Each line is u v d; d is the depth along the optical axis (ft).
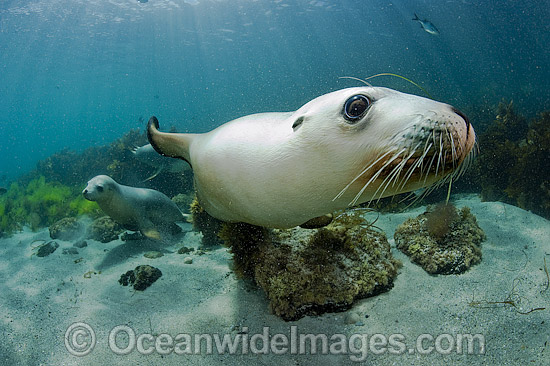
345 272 11.78
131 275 15.47
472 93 83.25
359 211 13.33
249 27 147.74
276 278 11.33
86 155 49.80
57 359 10.15
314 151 7.28
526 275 12.20
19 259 19.85
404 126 6.39
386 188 7.20
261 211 8.58
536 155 23.29
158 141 12.05
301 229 13.67
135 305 13.14
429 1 123.85
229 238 12.60
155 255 18.58
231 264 15.88
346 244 12.53
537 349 8.59
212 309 12.01
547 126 24.27
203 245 19.66
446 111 6.41
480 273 12.82
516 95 70.03
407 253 14.69
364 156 6.87
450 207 14.97
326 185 7.47
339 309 11.11
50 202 29.48
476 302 10.93
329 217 10.48
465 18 156.97
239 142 8.46
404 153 6.33
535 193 22.84
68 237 23.17
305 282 11.19
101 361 9.82
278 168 7.70
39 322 12.44
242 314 11.46
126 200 20.84
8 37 113.29
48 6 88.07
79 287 15.40
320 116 7.30
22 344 11.07
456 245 13.73
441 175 6.60
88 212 28.25
